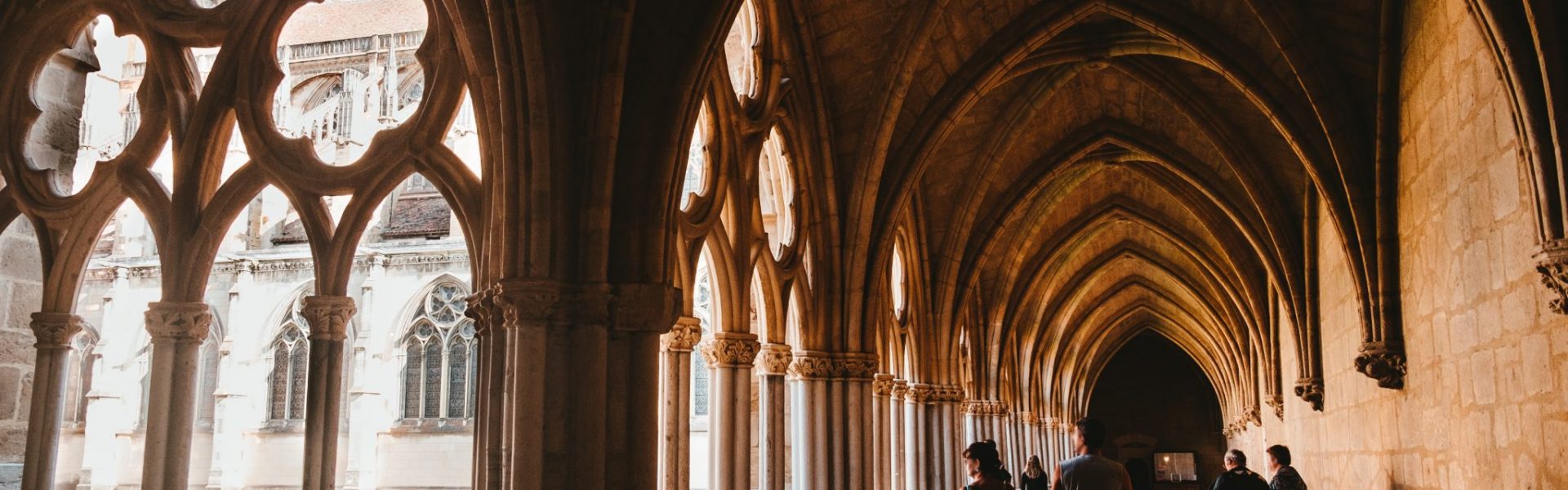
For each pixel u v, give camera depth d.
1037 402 38.06
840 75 16.72
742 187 14.69
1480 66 9.73
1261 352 27.23
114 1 13.03
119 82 44.12
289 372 41.84
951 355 23.66
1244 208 21.66
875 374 17.95
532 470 9.60
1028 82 19.69
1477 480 10.70
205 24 12.62
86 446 41.62
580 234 10.07
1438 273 11.88
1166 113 21.02
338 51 44.69
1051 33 16.97
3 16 12.90
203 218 12.09
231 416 41.09
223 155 12.58
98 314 43.38
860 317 17.45
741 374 14.59
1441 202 11.58
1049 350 39.22
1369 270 14.26
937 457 23.34
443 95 11.85
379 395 40.34
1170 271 33.12
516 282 9.84
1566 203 8.00
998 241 27.20
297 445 40.94
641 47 10.55
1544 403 8.60
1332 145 14.44
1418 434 13.20
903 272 22.97
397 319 40.91
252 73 12.41
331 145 41.69
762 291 15.88
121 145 43.09
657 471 10.09
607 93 10.16
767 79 15.27
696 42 10.68
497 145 10.48
